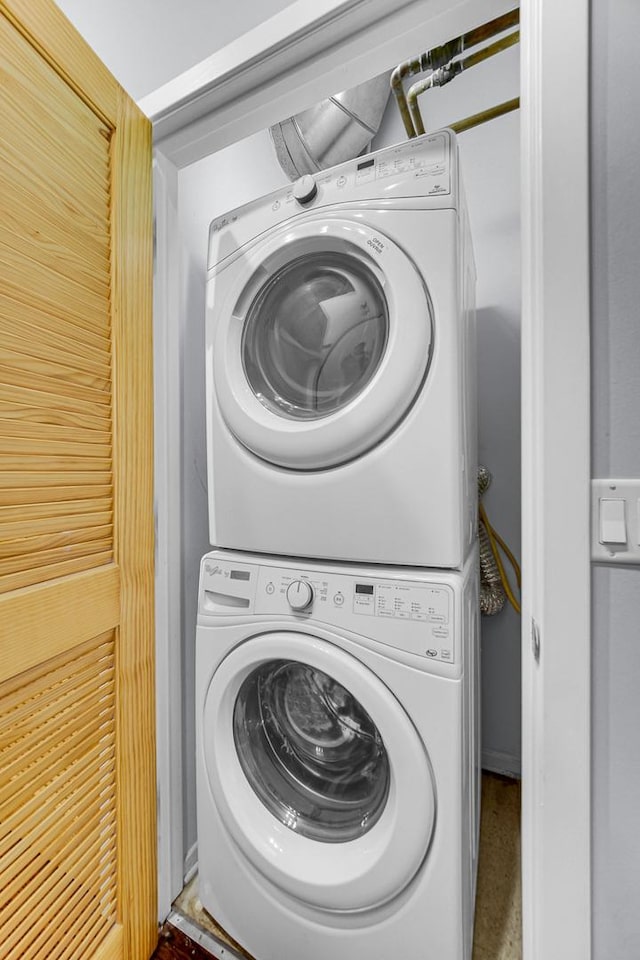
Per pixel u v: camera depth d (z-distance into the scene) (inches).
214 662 41.3
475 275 61.5
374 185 36.9
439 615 32.8
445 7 31.9
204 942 42.9
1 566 28.4
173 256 48.3
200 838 42.8
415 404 34.9
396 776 32.7
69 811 33.3
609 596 25.7
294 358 43.4
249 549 42.0
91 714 35.8
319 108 58.8
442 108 68.6
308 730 42.2
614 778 25.8
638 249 24.9
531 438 28.0
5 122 28.4
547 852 26.8
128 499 39.8
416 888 32.9
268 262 40.9
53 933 31.5
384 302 37.7
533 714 28.4
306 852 37.2
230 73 38.1
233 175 60.8
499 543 65.1
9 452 29.0
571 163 25.8
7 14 28.4
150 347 42.5
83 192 34.8
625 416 25.4
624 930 25.6
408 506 35.0
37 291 30.9
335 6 32.9
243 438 40.8
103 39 48.6
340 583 36.2
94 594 35.7
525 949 29.0
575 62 25.6
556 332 26.3
